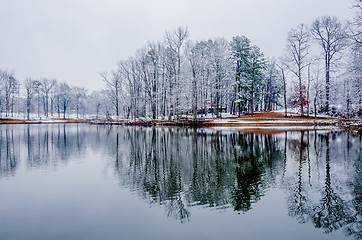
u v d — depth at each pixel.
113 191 8.41
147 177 10.14
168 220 5.99
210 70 43.44
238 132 27.14
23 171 11.54
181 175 10.31
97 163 13.16
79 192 8.34
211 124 35.09
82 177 10.34
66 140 24.30
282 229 5.42
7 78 70.44
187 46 40.81
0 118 64.75
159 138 24.11
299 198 7.32
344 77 20.41
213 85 41.06
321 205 6.73
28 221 6.07
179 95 40.09
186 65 42.06
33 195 8.09
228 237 5.06
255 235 5.13
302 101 37.88
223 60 39.84
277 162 12.31
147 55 48.31
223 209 6.65
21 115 75.94
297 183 8.80
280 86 60.53
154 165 12.36
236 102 41.31
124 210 6.70
